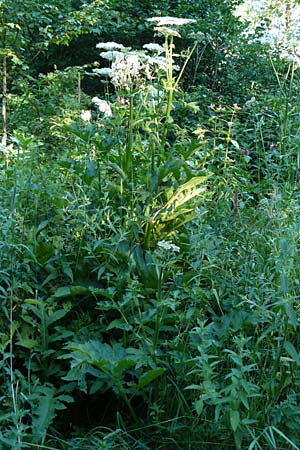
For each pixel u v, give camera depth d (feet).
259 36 33.47
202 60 32.71
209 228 12.62
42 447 9.56
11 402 9.83
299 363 9.35
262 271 11.36
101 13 32.27
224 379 10.09
